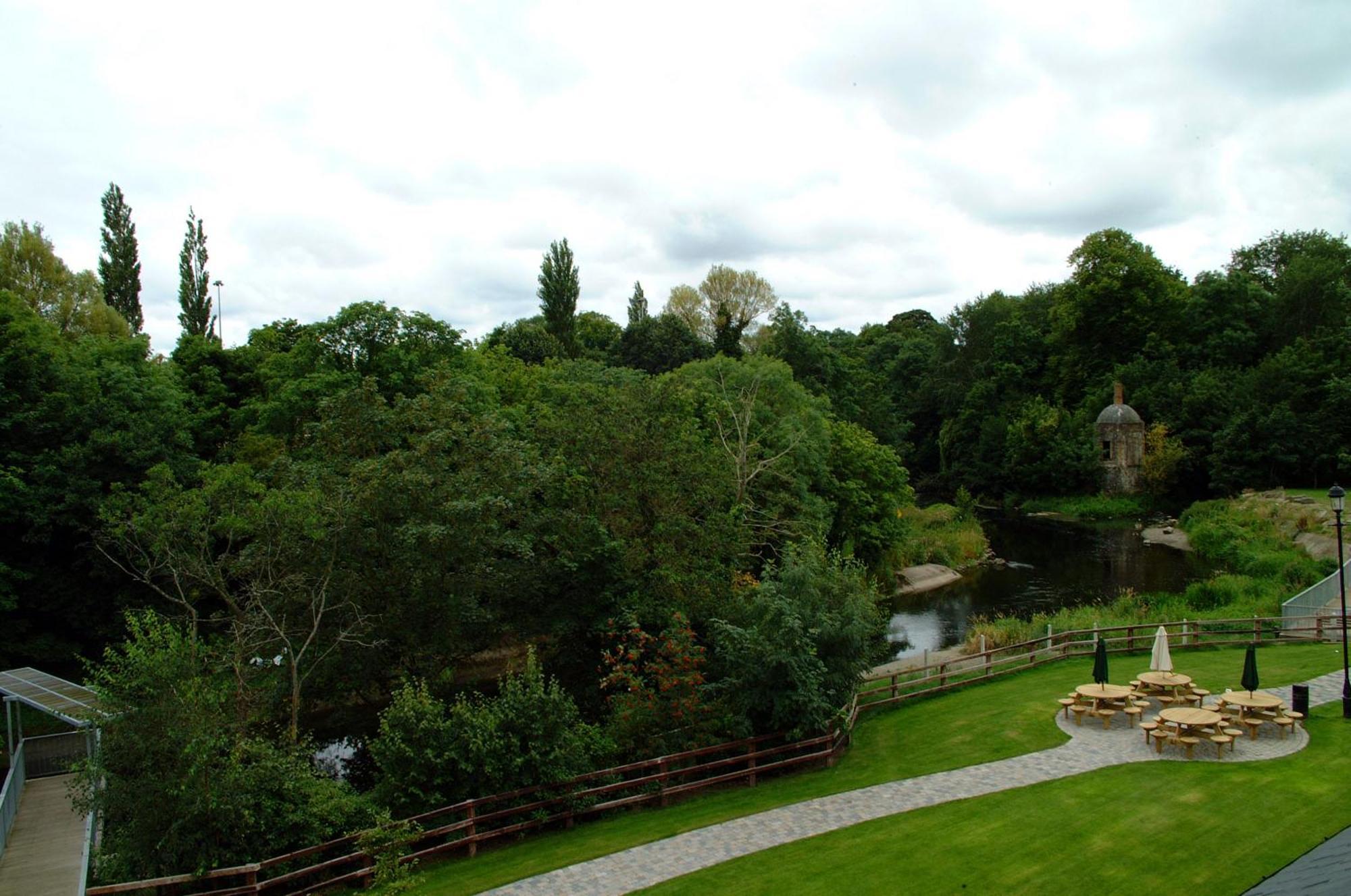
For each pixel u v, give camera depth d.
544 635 29.61
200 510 22.98
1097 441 80.12
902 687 28.14
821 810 17.56
